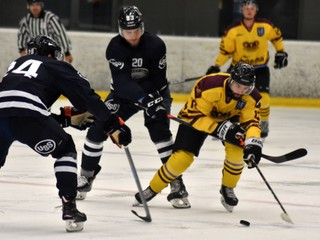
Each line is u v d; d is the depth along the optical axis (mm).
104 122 9422
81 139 18172
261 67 18406
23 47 21703
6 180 13156
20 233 9688
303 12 27000
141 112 23281
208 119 10547
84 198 11867
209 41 25484
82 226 9812
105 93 25578
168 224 10375
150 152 16516
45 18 21359
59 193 9594
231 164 10891
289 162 15734
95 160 11727
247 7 18172
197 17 26969
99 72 25688
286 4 27266
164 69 11758
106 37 25547
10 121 9133
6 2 27125
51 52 9836
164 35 26859
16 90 9141
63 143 9469
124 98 11523
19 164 14688
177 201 11352
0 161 9602
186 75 25609
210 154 16500
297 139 18969
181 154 10812
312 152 17125
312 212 11367
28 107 9086
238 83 10148
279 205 10930
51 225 10164
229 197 11102
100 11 27297
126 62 11469
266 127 18250
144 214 10945
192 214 11023
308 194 12680
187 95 25594
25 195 12008
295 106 25281
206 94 10477
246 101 10586
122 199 11922
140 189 10297
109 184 13047
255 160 10336
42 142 9234
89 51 25594
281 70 25422
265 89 18219
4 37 25594
